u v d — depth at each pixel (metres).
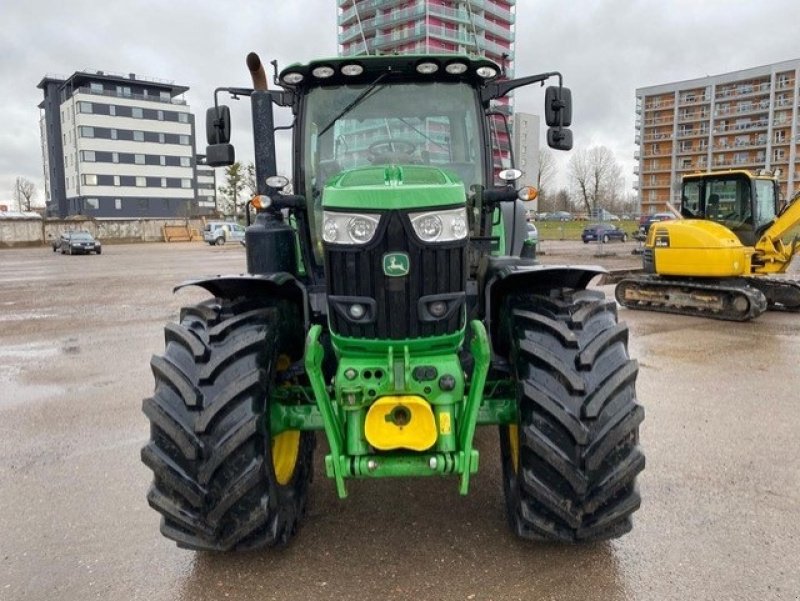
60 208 89.31
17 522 3.54
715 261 9.72
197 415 2.74
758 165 93.50
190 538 2.84
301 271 3.80
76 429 5.12
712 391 5.86
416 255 2.59
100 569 3.04
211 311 3.06
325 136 3.77
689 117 100.06
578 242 37.06
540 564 3.00
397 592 2.81
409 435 2.71
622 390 2.85
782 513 3.48
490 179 3.86
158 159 85.94
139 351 8.29
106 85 83.56
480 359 2.74
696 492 3.75
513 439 3.27
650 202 105.62
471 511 3.54
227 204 62.03
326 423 2.75
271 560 3.08
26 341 9.14
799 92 88.81
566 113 3.92
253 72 3.68
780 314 10.42
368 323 2.66
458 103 3.79
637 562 3.01
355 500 3.71
